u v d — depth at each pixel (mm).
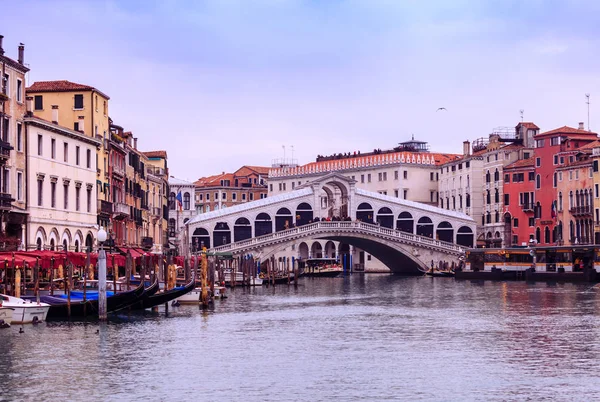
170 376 34125
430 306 66500
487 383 32812
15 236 62031
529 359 38094
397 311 61844
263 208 125812
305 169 167875
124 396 30766
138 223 94438
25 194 63781
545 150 123750
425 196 153250
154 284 57188
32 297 51125
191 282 63375
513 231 131250
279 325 51500
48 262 52875
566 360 37844
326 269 130875
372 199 130750
